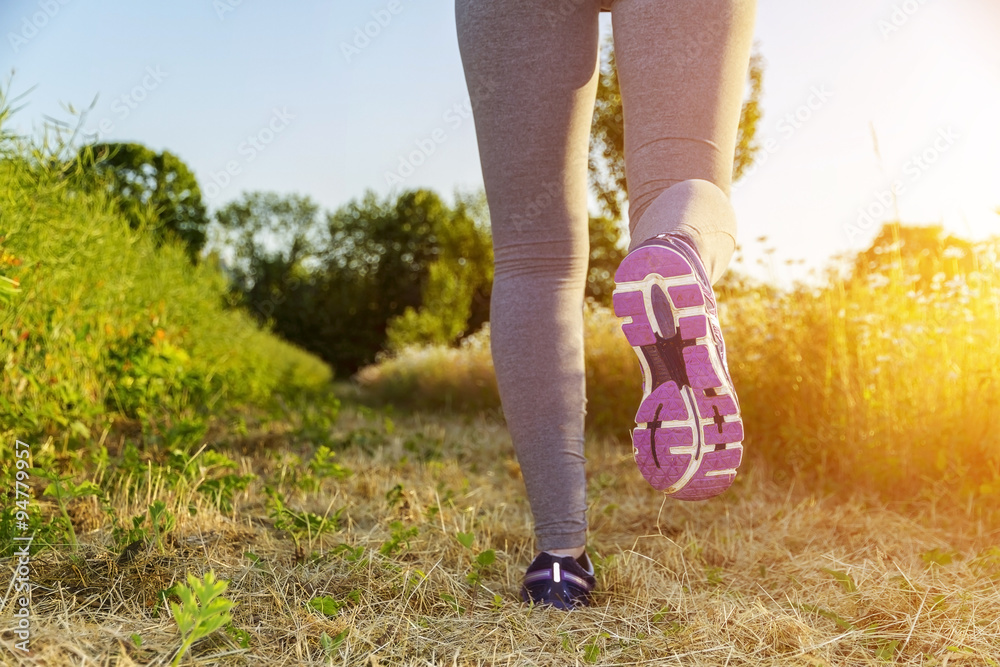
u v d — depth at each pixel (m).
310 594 1.25
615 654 1.05
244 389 5.28
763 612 1.15
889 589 1.26
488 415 6.00
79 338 2.75
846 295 2.92
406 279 29.91
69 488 1.46
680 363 0.97
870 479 2.28
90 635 0.97
